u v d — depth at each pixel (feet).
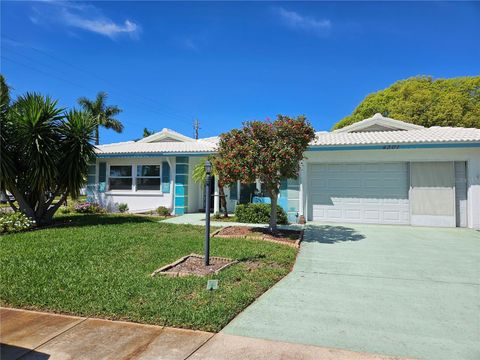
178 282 17.69
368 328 13.46
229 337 12.54
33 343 12.07
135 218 43.19
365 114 91.25
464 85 86.22
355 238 32.99
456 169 41.06
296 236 32.53
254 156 29.71
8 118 36.22
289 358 11.12
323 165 44.88
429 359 11.11
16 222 32.99
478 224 39.60
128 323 13.57
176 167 52.31
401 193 42.45
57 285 17.29
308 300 16.56
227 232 33.35
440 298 16.97
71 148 39.01
